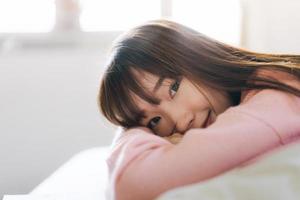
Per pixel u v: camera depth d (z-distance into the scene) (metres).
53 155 2.01
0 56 1.95
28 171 2.01
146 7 2.05
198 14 2.00
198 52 0.87
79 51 1.97
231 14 1.97
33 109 1.99
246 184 0.47
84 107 1.99
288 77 0.84
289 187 0.45
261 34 1.93
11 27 2.00
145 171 0.65
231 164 0.65
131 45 0.86
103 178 1.16
